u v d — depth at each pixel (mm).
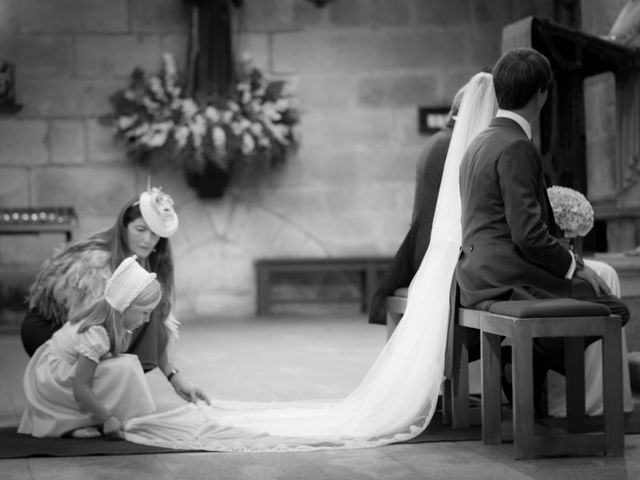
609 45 9102
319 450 5523
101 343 5781
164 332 6395
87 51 14492
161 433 5855
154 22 14570
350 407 6312
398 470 5004
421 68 15047
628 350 7613
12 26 14359
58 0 14445
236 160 14625
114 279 5812
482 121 6410
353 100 14977
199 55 14156
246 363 9508
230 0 14352
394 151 15016
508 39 9016
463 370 6027
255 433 5797
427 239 6824
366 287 14758
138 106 14219
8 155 14359
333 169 14953
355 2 14977
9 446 5637
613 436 5199
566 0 12852
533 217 5355
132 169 14578
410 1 15016
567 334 5070
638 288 7594
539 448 5238
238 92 14211
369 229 15008
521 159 5418
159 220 6172
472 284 5637
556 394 6477
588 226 6309
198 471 5039
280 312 14906
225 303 14750
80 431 5891
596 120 10734
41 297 6367
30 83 14391
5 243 14211
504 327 5191
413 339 6055
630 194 9867
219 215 14773
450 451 5434
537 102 5645
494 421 5574
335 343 11070
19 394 7914
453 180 6293
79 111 14484
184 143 13828
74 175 14477
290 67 14891
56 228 13242
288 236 14906
